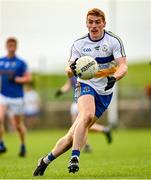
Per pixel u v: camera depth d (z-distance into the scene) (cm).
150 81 8731
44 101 6438
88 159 2997
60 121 6425
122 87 6656
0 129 3350
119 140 4700
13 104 3353
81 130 2030
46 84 6462
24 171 2373
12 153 3572
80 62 2061
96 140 4838
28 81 3362
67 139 2086
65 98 6481
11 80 3347
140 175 2167
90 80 2122
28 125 6275
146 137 5038
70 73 2134
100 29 2112
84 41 2139
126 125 6450
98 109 2142
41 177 2097
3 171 2386
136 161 2812
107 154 3353
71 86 3669
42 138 5056
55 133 5825
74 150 2022
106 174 2205
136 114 6469
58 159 2972
